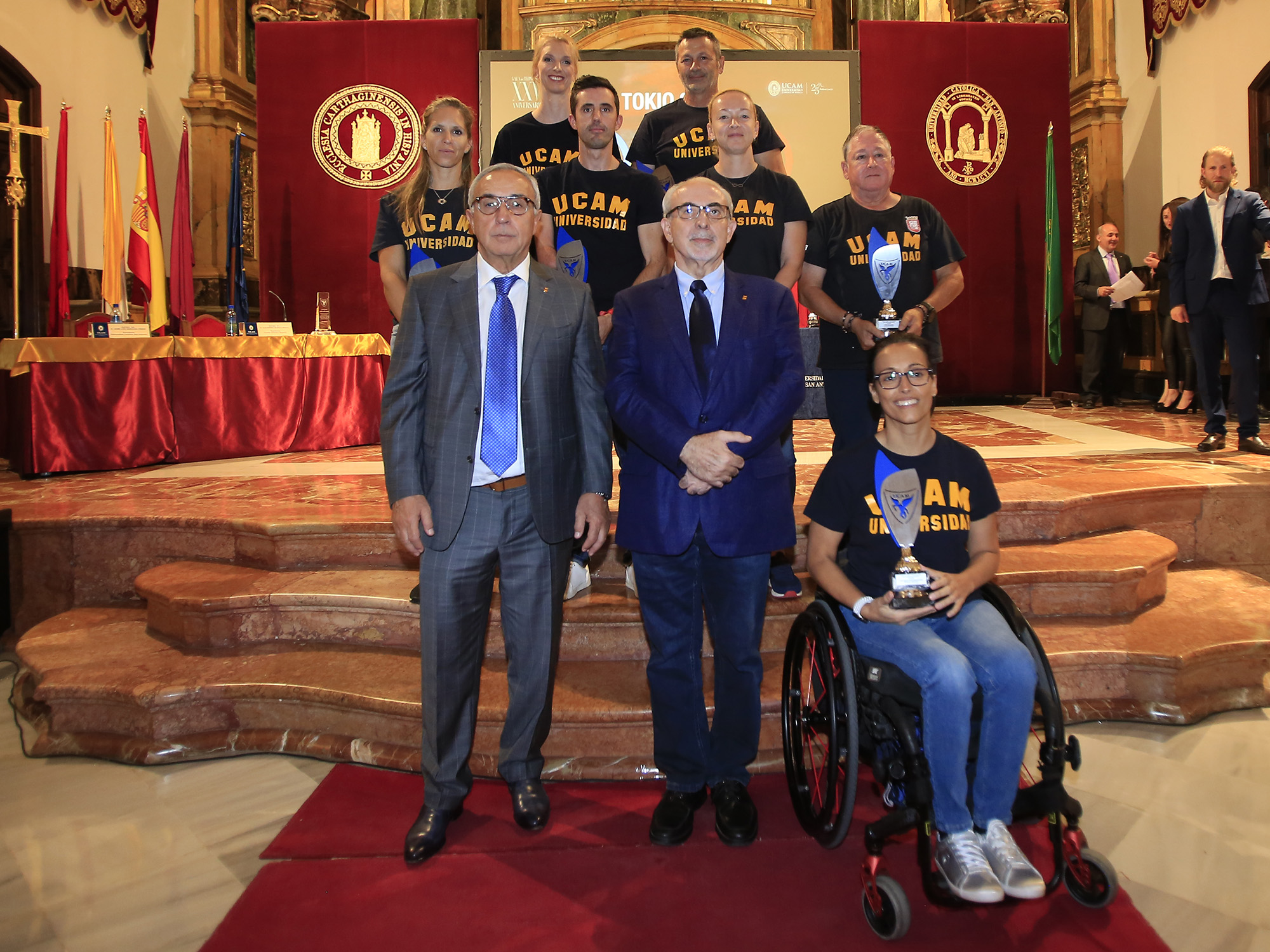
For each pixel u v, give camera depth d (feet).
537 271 8.49
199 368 20.93
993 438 21.79
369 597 11.74
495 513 8.18
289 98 31.45
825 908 7.35
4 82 23.88
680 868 7.95
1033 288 33.17
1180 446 19.58
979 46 32.27
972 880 6.77
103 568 14.14
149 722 10.49
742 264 11.12
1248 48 27.07
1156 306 30.30
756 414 8.08
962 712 7.09
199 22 32.32
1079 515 13.89
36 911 7.47
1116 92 33.94
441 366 8.18
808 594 11.66
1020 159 32.76
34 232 24.59
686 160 13.14
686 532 8.11
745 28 37.09
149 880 7.91
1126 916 7.13
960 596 7.72
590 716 9.80
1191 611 12.25
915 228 11.69
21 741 10.94
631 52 31.58
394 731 10.16
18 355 18.20
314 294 31.86
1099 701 10.78
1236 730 10.37
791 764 8.60
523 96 31.37
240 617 11.95
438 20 31.40
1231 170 17.87
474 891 7.63
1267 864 7.81
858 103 31.83
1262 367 25.35
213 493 16.31
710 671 10.84
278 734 10.55
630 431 8.16
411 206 11.41
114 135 26.58
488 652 11.44
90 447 18.99
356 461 20.92
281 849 8.31
